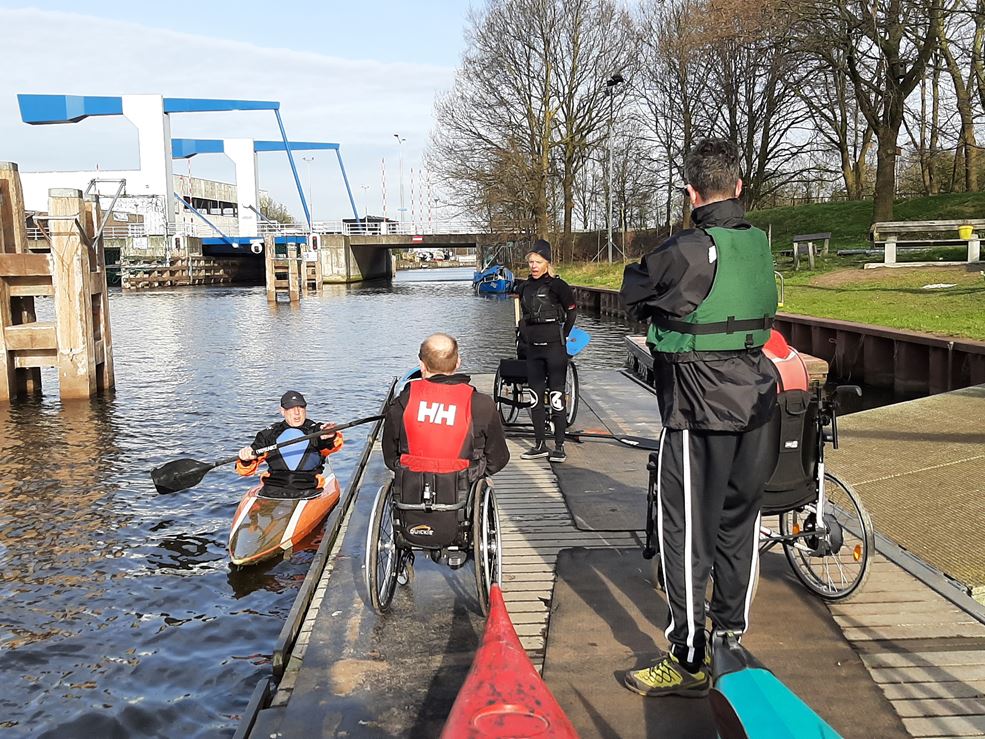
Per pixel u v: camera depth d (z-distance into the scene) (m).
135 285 52.47
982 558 4.56
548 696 2.51
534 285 6.96
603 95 40.50
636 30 40.12
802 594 4.14
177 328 26.30
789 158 36.62
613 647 3.68
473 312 33.12
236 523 6.46
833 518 4.02
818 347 14.23
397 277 76.25
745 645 3.60
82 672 4.69
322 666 3.72
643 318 3.14
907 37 22.17
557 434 7.05
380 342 22.20
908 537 4.98
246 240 57.78
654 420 8.97
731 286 2.90
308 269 50.75
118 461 9.53
